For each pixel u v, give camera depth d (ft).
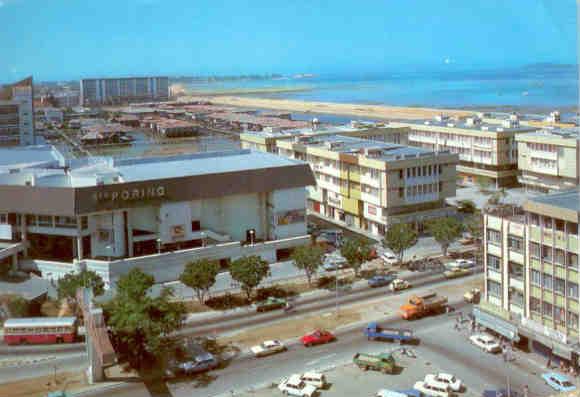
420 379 271.49
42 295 377.50
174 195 415.85
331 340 314.96
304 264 389.39
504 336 300.61
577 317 263.90
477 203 576.61
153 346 281.13
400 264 427.74
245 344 315.58
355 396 258.16
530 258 283.18
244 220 449.06
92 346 277.64
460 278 400.88
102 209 398.42
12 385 277.23
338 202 543.80
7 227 415.03
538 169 573.74
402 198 488.44
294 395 260.21
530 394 253.44
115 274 387.96
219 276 402.31
